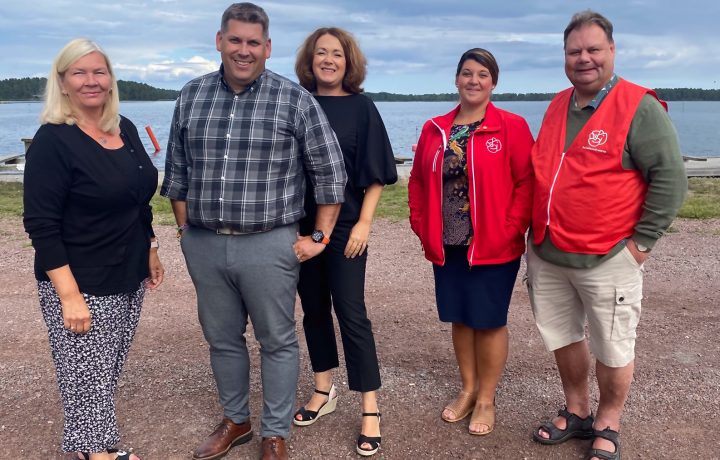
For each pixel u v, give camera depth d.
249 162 2.92
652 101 2.82
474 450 3.35
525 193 3.25
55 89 2.73
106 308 2.89
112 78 2.81
